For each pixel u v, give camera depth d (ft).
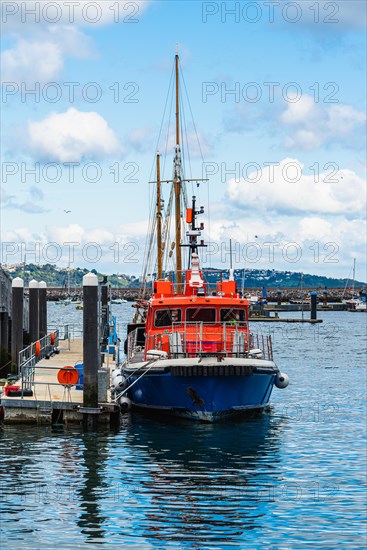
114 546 77.97
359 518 86.84
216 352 130.21
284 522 85.35
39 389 140.87
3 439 119.85
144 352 148.77
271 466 108.17
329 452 117.29
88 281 126.93
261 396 139.74
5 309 173.99
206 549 77.97
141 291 247.70
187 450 116.06
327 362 270.26
